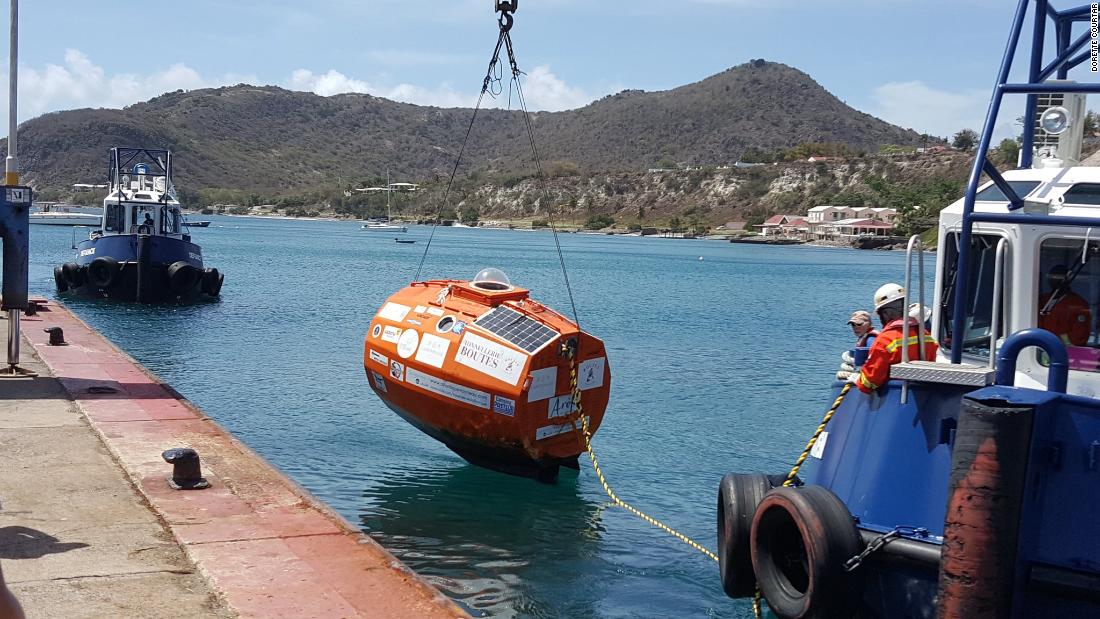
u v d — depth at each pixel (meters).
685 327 40.81
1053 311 7.30
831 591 7.04
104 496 8.49
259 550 7.11
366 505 12.70
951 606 6.08
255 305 42.72
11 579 6.51
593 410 13.75
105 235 41.41
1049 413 6.22
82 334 19.45
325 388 21.50
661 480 14.88
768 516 7.68
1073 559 6.23
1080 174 7.50
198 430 11.00
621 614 9.33
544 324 13.23
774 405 21.88
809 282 83.81
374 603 6.19
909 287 7.18
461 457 15.09
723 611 9.47
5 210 14.09
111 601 6.21
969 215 7.03
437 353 13.59
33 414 11.70
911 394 7.14
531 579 10.23
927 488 6.97
